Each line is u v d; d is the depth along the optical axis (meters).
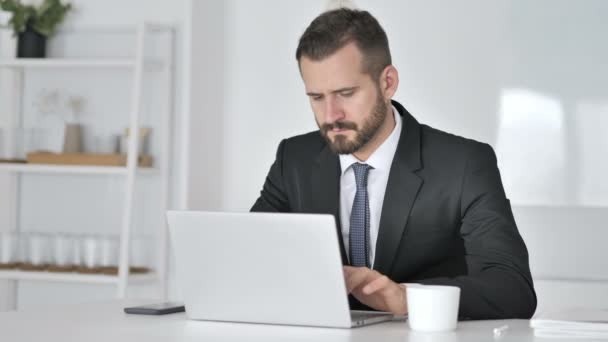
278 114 4.30
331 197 2.34
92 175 4.46
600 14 4.02
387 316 1.90
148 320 1.87
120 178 4.43
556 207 3.96
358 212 2.29
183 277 1.86
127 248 3.98
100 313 1.98
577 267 3.82
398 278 2.26
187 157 4.05
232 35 4.34
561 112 4.05
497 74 4.12
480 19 4.13
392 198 2.25
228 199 4.33
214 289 1.83
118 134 4.27
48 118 4.43
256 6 4.31
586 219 3.90
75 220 4.48
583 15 4.03
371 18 2.13
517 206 3.98
